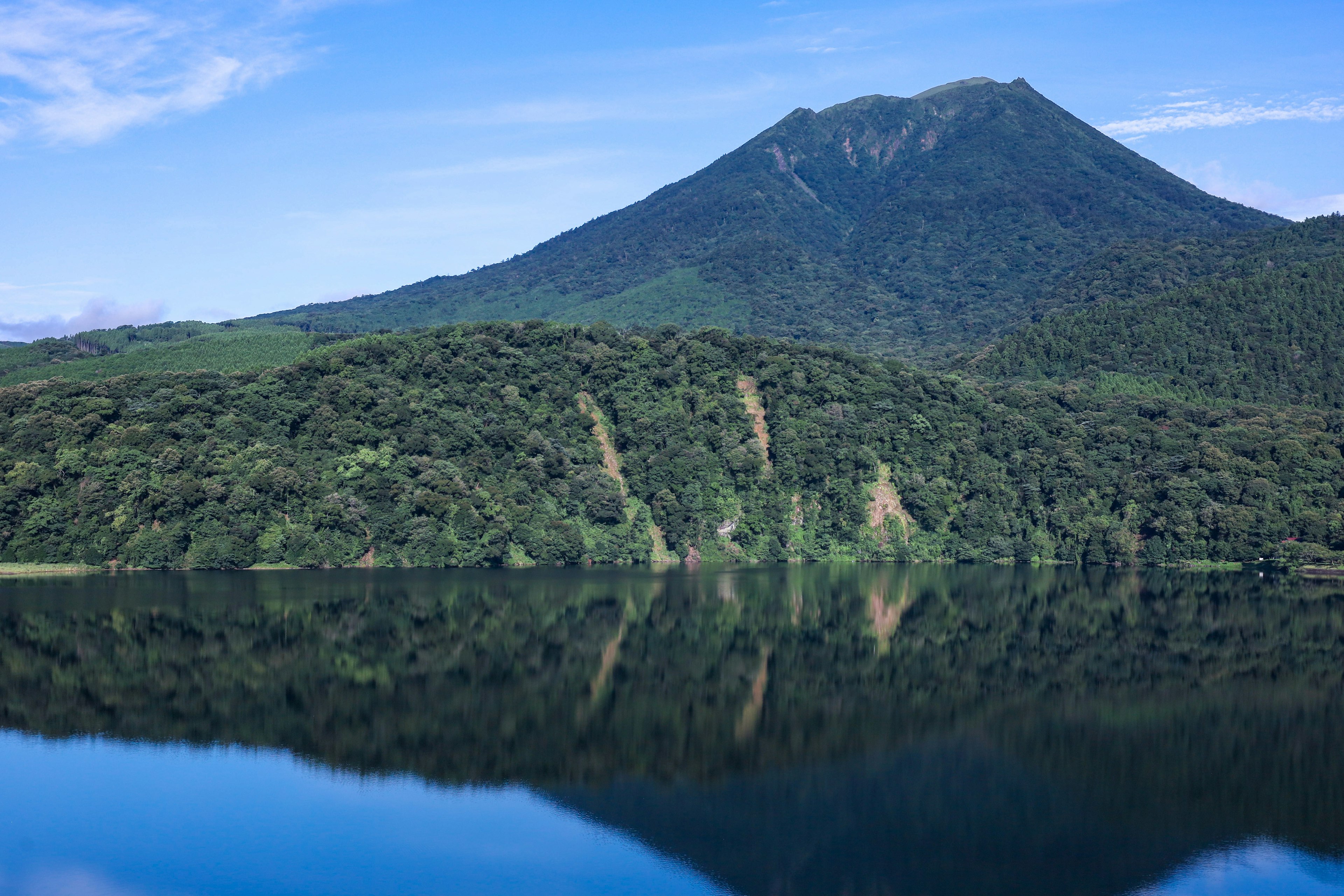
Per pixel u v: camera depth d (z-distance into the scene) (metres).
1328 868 65.31
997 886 62.38
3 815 70.56
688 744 86.19
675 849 66.75
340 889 61.19
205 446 187.75
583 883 62.31
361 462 192.88
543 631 127.50
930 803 74.56
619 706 96.62
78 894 60.34
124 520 176.25
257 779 77.19
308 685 100.69
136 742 84.50
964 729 91.06
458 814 71.69
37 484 177.88
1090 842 68.50
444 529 191.62
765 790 76.75
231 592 148.75
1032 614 147.38
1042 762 83.06
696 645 122.44
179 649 113.25
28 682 99.94
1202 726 92.12
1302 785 78.38
